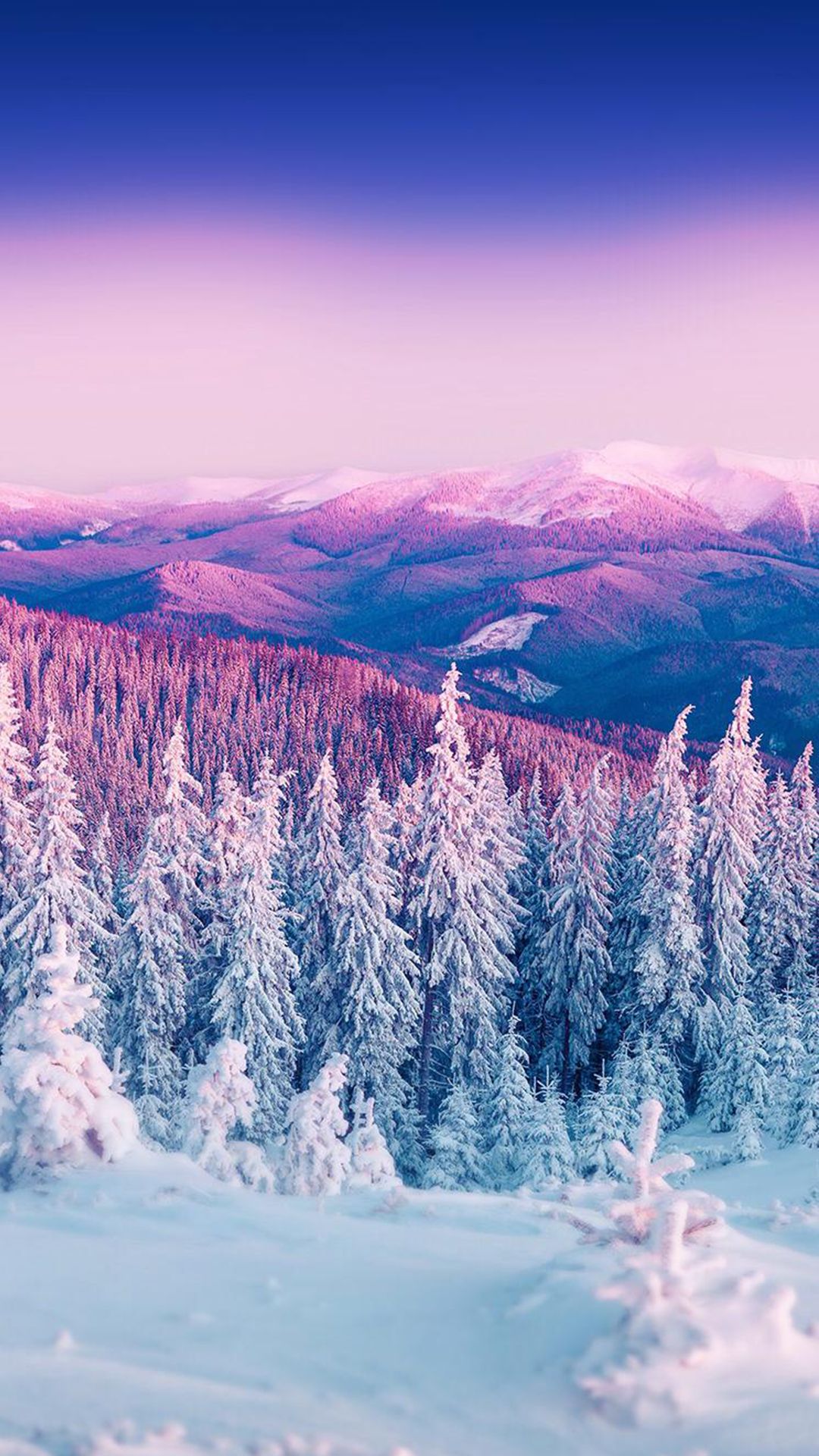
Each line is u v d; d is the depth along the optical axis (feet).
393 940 127.85
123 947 122.31
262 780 129.49
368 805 129.59
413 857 141.08
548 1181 97.45
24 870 119.14
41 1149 34.35
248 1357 18.04
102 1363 17.48
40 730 516.32
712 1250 21.80
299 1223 28.73
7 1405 15.57
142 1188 32.42
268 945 119.03
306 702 582.35
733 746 141.38
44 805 121.29
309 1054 134.21
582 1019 142.20
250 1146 59.62
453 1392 16.80
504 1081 116.47
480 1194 35.99
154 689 603.67
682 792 137.39
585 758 533.14
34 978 101.24
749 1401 16.01
